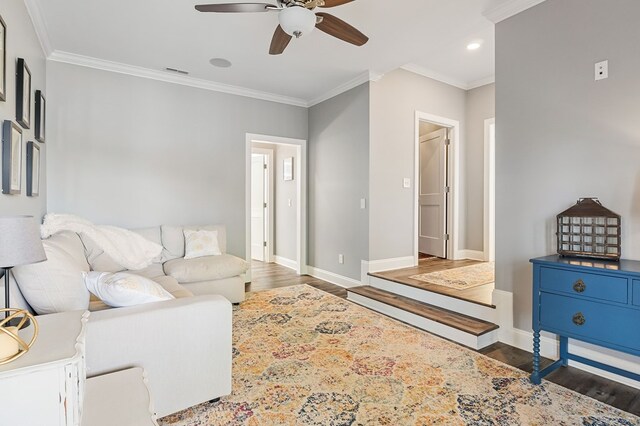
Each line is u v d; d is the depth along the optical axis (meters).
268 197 6.15
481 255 4.75
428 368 2.19
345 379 2.05
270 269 5.53
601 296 1.72
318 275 4.84
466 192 4.93
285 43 2.39
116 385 1.27
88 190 3.53
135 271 3.13
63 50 3.28
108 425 1.02
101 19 2.71
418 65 4.14
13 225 1.12
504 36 2.56
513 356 2.37
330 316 3.20
